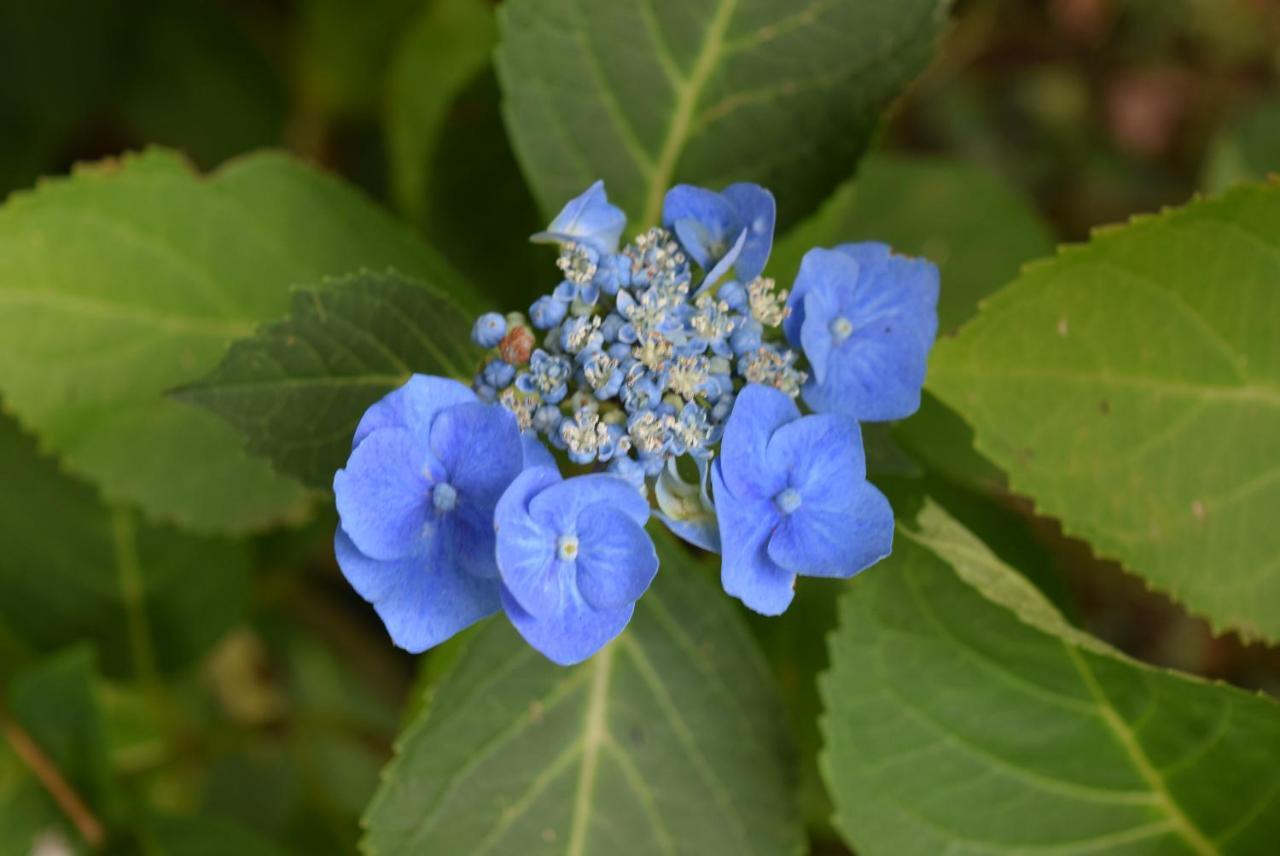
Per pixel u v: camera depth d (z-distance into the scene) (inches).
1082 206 41.9
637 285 25.9
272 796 32.9
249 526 30.6
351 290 26.5
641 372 25.6
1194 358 28.1
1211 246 27.8
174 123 34.7
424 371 26.9
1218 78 42.8
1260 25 42.2
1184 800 28.0
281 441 26.6
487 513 25.0
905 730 28.2
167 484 30.3
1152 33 42.6
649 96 28.4
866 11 28.2
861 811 28.2
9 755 30.3
